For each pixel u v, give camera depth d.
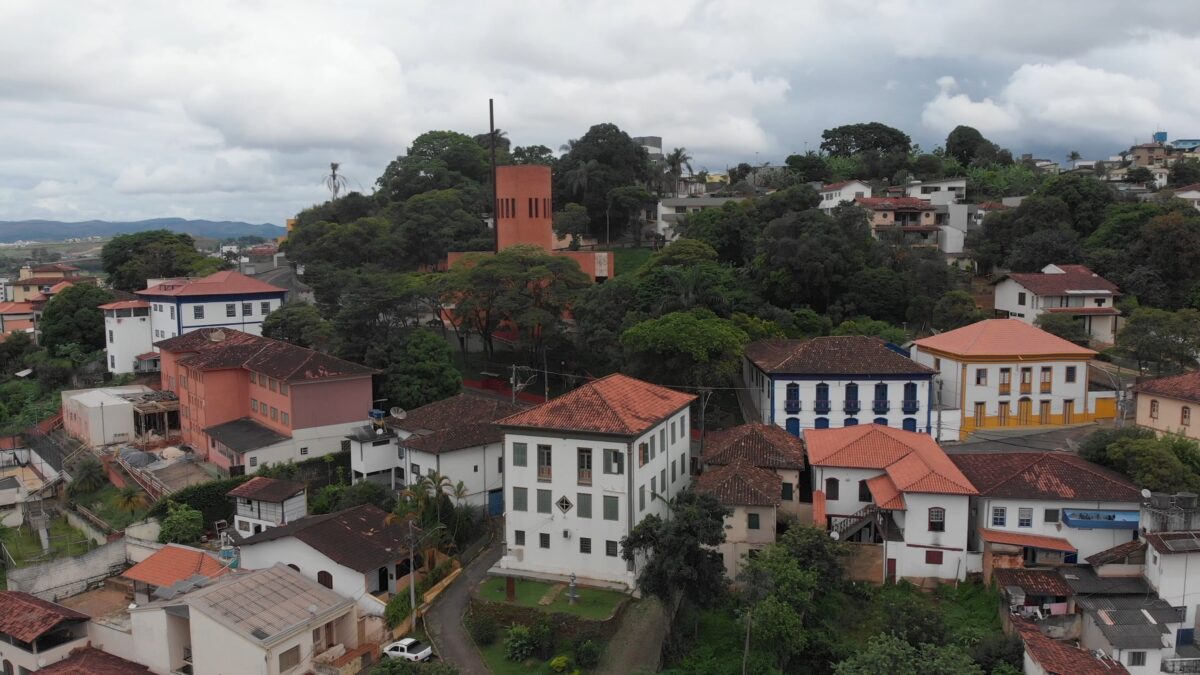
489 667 38.75
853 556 43.97
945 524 43.06
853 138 168.75
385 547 45.44
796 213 89.31
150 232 118.50
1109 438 48.06
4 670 41.75
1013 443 59.25
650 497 46.91
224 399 66.56
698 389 62.94
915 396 59.94
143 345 86.81
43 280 129.75
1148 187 134.62
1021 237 98.31
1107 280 84.06
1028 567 42.41
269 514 52.41
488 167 141.38
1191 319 67.69
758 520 45.41
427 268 111.25
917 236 109.94
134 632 41.19
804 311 80.25
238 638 37.88
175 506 53.97
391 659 36.09
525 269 81.44
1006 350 62.44
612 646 39.16
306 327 76.75
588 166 130.25
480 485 54.81
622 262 118.25
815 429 58.12
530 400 76.81
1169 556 38.88
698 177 178.12
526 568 46.28
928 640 37.88
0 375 93.06
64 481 64.38
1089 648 38.41
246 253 174.00
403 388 67.12
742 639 39.69
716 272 83.94
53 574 48.75
